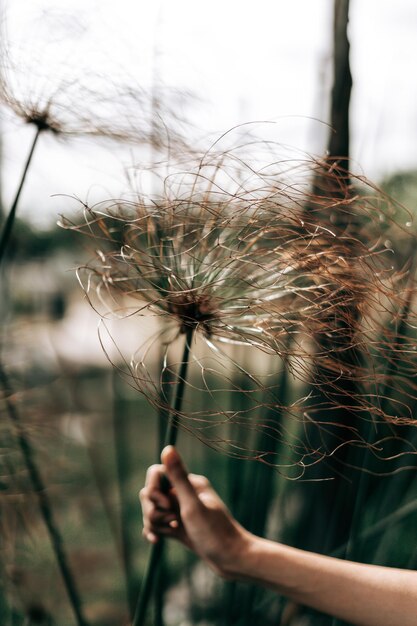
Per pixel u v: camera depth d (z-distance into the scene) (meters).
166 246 0.84
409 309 0.90
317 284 0.88
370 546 1.18
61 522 1.41
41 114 0.99
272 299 0.86
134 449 1.64
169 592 1.39
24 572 1.21
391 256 0.99
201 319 0.83
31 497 1.15
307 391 1.13
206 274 0.83
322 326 0.87
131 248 0.83
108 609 1.40
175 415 0.85
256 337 0.85
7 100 1.00
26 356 1.28
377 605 0.81
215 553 0.87
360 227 0.99
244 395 1.13
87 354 1.42
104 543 1.50
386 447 1.15
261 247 0.88
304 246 0.87
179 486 0.88
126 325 1.18
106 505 1.33
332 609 0.83
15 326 1.29
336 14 1.10
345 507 1.16
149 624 1.31
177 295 0.83
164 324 0.97
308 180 0.94
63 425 1.30
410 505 1.10
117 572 1.52
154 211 0.86
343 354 0.93
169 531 0.94
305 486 1.17
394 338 0.93
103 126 1.02
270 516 1.24
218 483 1.37
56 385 1.31
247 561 0.86
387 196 0.92
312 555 0.86
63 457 1.30
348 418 1.13
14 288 1.35
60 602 1.33
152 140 1.03
